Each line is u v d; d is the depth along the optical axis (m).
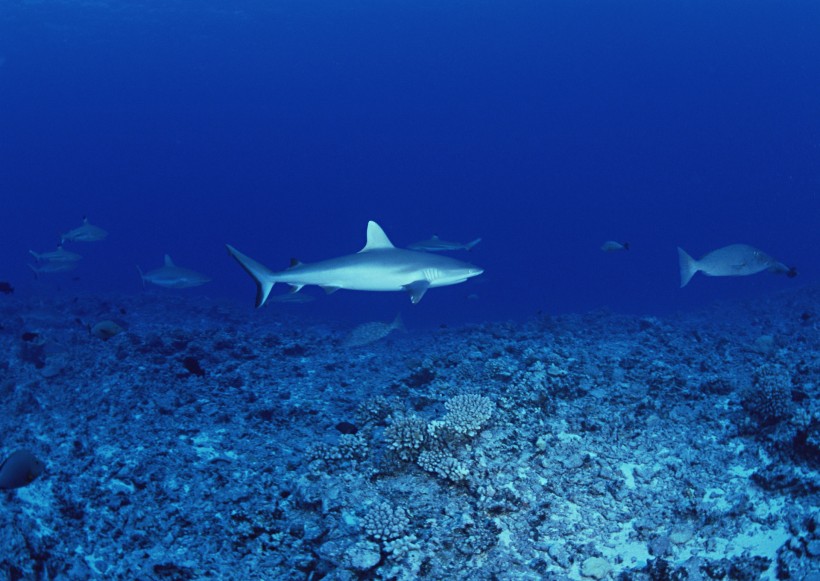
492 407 3.88
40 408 4.77
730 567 3.01
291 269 4.23
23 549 3.15
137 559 3.09
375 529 3.15
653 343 5.82
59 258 7.03
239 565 3.08
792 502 3.32
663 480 3.56
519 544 3.20
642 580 3.01
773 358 5.25
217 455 3.88
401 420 3.69
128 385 4.91
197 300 12.15
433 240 6.23
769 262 4.12
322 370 5.60
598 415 4.02
